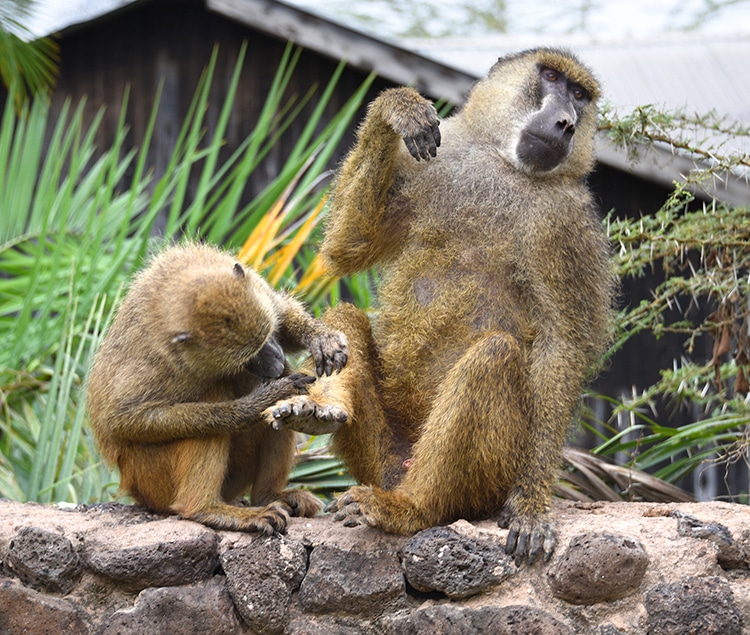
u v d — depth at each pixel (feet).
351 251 21.53
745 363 26.03
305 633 18.34
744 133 26.18
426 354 20.62
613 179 44.50
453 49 56.49
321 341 19.98
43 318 29.43
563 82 21.88
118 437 19.65
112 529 18.90
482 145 21.63
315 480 26.37
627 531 18.48
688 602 17.57
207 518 19.07
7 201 34.37
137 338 19.72
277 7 47.16
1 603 17.97
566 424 19.58
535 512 18.76
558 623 17.58
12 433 28.63
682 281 26.04
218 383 20.43
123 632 17.95
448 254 20.75
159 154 53.62
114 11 53.98
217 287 19.45
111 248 35.47
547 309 20.07
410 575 18.17
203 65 53.42
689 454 28.32
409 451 21.04
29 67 49.14
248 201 51.47
